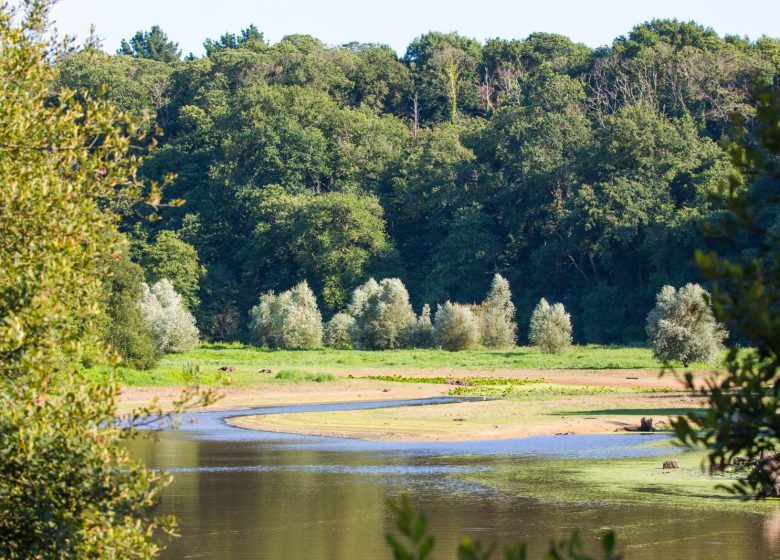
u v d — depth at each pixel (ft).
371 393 213.87
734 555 67.72
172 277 462.60
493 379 241.55
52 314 38.01
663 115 461.78
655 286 379.55
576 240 414.82
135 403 183.01
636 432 140.67
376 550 70.85
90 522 37.01
